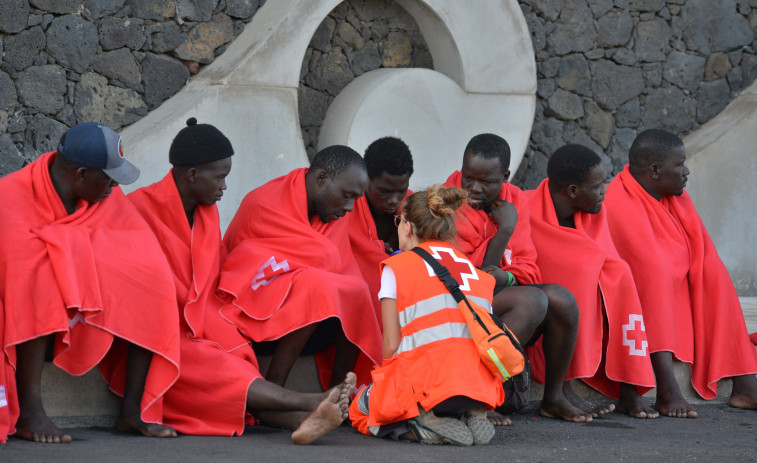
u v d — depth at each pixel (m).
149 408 6.67
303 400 6.62
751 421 8.33
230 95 10.73
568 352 7.94
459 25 12.21
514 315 7.46
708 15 14.34
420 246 6.86
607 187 9.47
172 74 10.99
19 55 10.12
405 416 6.64
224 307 7.40
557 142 13.44
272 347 7.63
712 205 13.92
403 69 11.84
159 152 10.24
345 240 7.90
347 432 7.07
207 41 11.18
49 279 6.36
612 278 8.53
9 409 6.25
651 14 13.96
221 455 5.98
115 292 6.60
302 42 11.13
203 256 7.38
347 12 12.02
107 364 7.02
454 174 8.52
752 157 14.13
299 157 11.25
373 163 8.06
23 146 10.22
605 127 13.74
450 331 6.55
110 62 10.64
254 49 10.82
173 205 7.39
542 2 13.19
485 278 6.81
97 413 7.09
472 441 6.64
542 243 8.67
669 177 9.14
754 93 14.38
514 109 12.72
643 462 6.36
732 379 9.16
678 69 14.20
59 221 6.70
